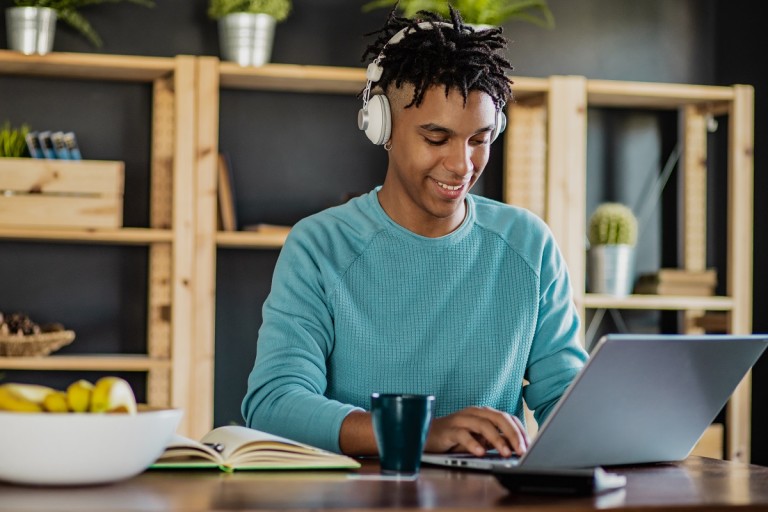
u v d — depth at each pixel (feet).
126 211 12.41
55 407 4.16
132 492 3.92
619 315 13.82
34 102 12.24
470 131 5.80
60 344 11.42
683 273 12.97
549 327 6.48
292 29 12.87
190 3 12.57
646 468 5.03
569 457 4.66
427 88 5.76
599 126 13.83
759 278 13.84
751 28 13.96
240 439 4.69
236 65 11.73
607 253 12.84
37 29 11.28
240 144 12.75
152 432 4.07
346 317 6.10
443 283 6.24
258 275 12.80
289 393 5.50
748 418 12.67
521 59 13.55
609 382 4.43
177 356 11.46
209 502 3.71
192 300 11.51
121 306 12.42
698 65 14.01
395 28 6.32
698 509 3.89
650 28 13.92
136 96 12.44
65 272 12.31
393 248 6.26
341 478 4.38
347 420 5.16
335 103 12.99
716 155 13.99
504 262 6.42
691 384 4.87
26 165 11.21
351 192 12.46
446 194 5.93
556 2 13.65
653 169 13.97
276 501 3.75
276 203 12.82
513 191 12.85
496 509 3.70
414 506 3.69
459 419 4.94
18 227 11.18
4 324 11.11
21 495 3.82
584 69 13.71
